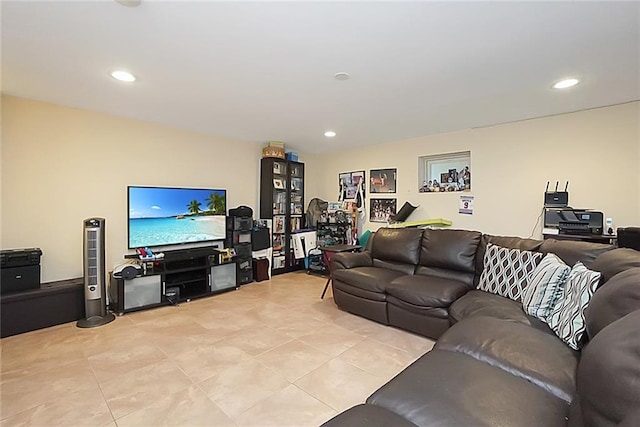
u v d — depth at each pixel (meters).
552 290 1.94
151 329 2.86
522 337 1.58
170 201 3.97
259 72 2.39
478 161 4.06
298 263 5.57
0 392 1.89
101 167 3.47
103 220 3.14
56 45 1.99
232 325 2.96
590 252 2.18
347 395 1.88
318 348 2.49
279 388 1.95
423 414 1.04
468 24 1.76
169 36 1.89
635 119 3.03
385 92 2.80
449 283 2.76
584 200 3.31
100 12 1.65
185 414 1.70
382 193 5.14
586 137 3.29
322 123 3.85
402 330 2.86
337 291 3.40
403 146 4.85
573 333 1.55
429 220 4.41
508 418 1.02
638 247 2.68
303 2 1.56
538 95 2.86
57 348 2.47
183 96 2.91
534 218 3.63
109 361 2.27
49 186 3.15
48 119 3.13
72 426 1.61
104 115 3.48
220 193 4.48
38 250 2.96
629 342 0.82
